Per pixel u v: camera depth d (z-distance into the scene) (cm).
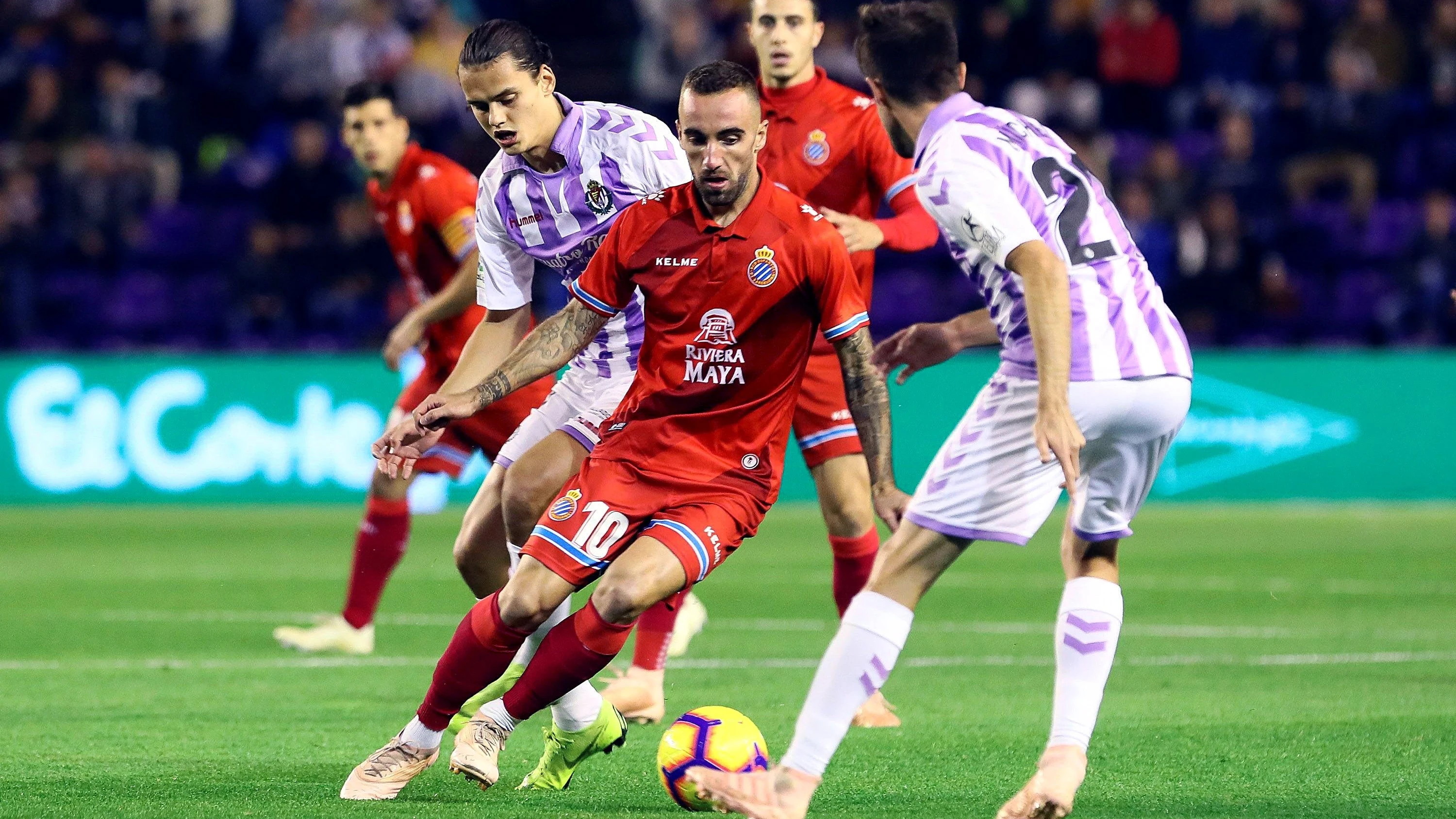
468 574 1891
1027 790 1459
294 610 3288
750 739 1558
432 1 6981
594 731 1664
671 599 2100
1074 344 1458
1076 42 6644
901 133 1617
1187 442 5606
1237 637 2905
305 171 6197
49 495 5488
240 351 6012
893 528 1530
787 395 1581
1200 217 6184
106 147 6394
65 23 6781
